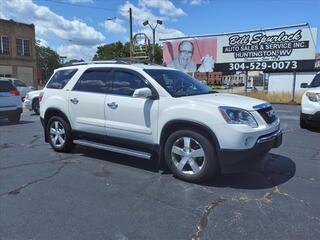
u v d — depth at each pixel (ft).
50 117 23.27
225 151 15.16
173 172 17.03
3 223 12.21
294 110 53.36
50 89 23.17
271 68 76.43
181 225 12.01
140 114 17.83
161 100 17.10
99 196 14.78
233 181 16.63
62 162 20.39
